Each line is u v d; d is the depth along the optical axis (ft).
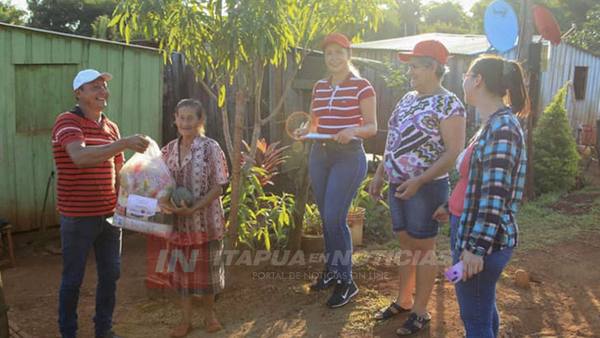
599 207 23.45
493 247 8.07
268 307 13.57
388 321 12.65
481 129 8.41
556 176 26.78
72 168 10.60
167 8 12.80
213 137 25.50
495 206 7.76
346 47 12.75
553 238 19.33
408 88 30.58
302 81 28.60
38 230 20.22
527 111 8.64
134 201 10.95
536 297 14.35
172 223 11.74
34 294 15.20
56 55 19.49
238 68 14.03
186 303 12.16
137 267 17.31
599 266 16.67
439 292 14.30
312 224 17.89
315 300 13.88
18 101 19.06
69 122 10.45
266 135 27.81
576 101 47.16
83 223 10.80
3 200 19.15
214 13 12.80
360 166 13.04
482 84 8.34
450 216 9.34
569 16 98.63
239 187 15.16
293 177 26.63
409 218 11.53
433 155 11.12
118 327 12.76
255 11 12.36
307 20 14.49
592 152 38.83
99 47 20.49
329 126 12.96
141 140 10.37
